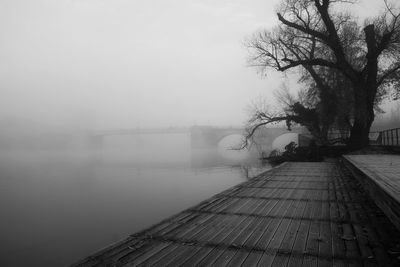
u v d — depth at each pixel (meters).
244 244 5.38
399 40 26.17
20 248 15.73
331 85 32.47
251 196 9.95
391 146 25.38
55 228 19.02
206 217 7.27
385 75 28.28
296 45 30.67
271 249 5.12
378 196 7.96
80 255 14.66
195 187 30.11
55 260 14.16
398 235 5.74
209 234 5.97
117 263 4.66
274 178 14.36
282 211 7.80
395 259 4.65
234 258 4.77
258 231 6.13
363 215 7.24
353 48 30.81
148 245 5.39
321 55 32.62
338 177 14.45
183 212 7.77
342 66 27.59
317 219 6.98
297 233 5.98
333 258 4.71
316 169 18.34
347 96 31.09
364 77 27.75
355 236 5.72
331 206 8.27
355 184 12.13
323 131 34.72
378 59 29.12
